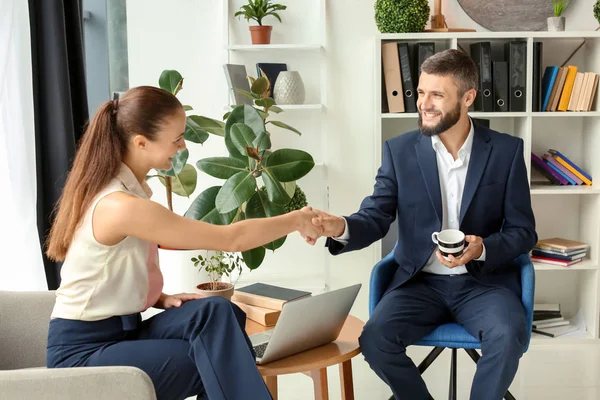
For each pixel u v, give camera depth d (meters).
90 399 1.55
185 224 1.84
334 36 3.73
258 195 2.97
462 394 3.10
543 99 3.64
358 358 3.61
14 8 2.62
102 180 1.84
